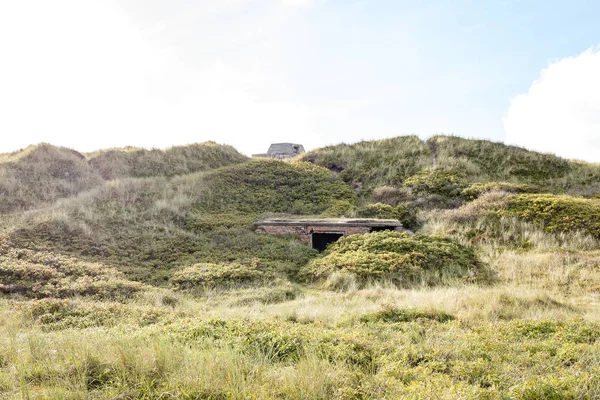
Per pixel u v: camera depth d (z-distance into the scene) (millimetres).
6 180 21562
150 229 17859
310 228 18906
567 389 4602
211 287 12922
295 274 15070
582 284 12227
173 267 14688
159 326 7766
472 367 5379
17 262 12570
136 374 4805
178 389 4418
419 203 23922
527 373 5156
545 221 18109
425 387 4656
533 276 13344
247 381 4656
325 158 32688
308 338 6488
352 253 15297
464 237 18031
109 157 27641
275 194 25484
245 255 16047
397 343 6707
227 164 32156
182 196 22406
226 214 21703
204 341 6371
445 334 7117
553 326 7551
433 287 12781
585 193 23422
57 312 8930
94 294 11250
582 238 16359
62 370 4859
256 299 11719
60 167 24531
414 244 15609
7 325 7754
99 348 5566
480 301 9672
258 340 6391
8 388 4445
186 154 31062
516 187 23125
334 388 4680
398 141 33594
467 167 27922
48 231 15688
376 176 28828
